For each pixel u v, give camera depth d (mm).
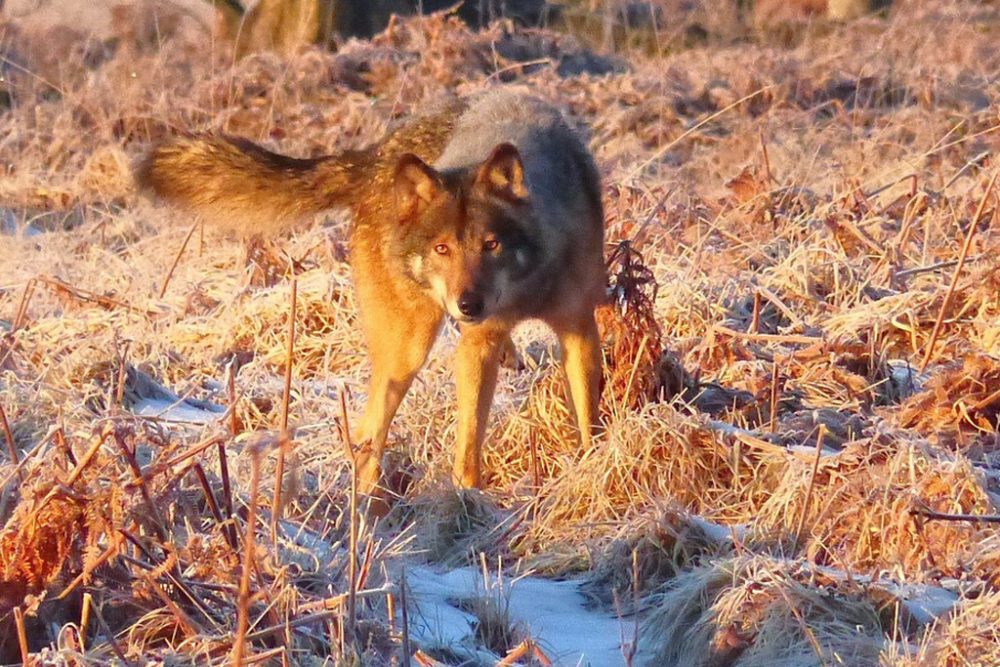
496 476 11273
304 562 7660
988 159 18188
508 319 10633
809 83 25750
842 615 7586
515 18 35781
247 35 31609
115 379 11539
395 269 10695
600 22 35812
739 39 35562
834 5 38750
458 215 10320
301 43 28484
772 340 12703
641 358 11305
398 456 11039
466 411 10695
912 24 31172
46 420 10211
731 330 12688
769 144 21016
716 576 8031
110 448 7715
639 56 32406
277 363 13398
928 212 15672
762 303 14031
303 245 16094
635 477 9961
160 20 32531
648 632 8016
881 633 7523
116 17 32031
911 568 8484
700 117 23703
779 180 18203
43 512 6453
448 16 33906
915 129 21125
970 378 10992
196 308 14664
